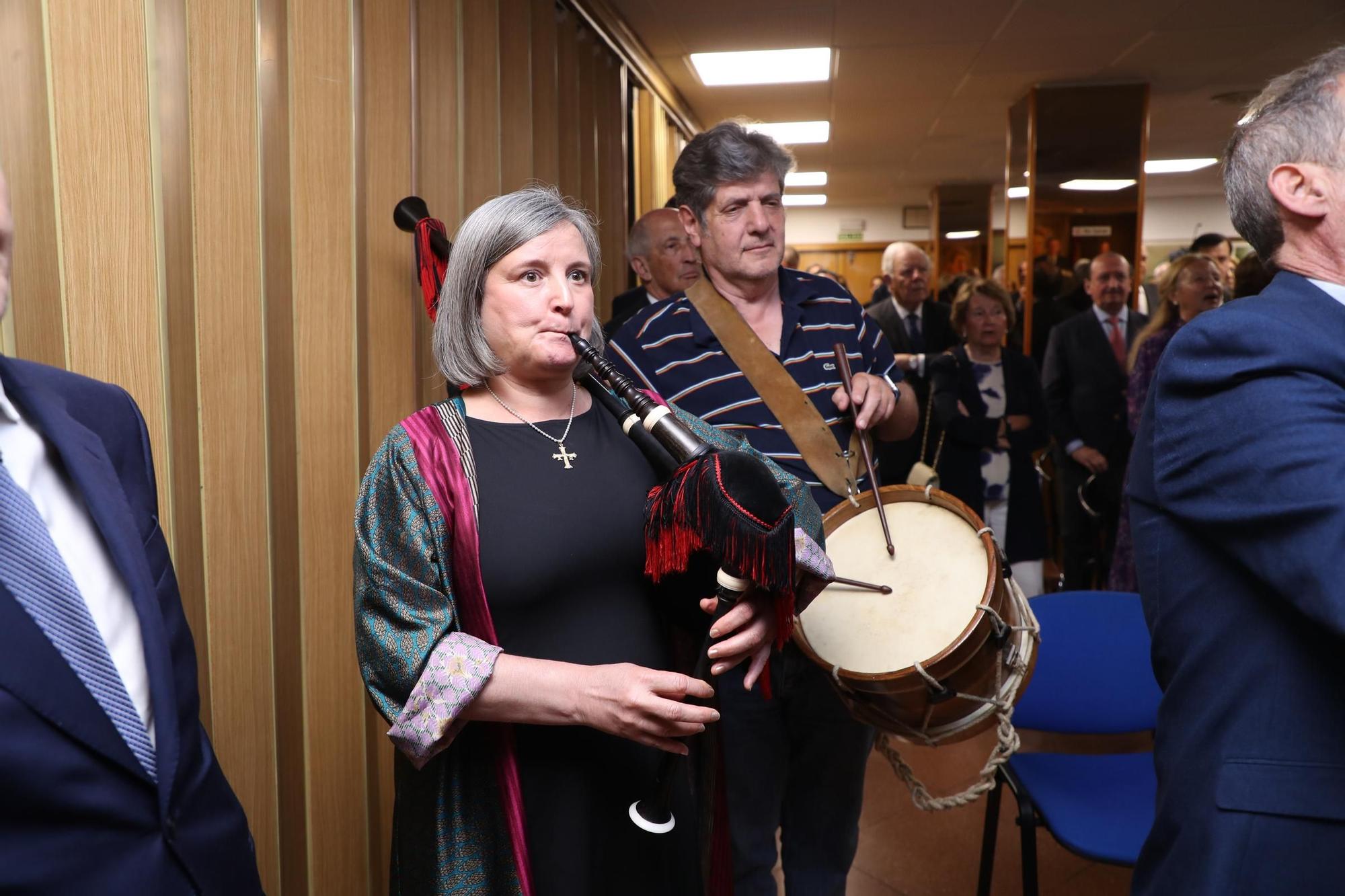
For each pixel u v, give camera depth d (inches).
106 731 28.8
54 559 28.8
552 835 46.3
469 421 48.9
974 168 362.9
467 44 87.4
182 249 52.5
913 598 62.5
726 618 45.9
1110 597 79.0
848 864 73.2
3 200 28.7
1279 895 37.2
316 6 63.7
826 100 243.1
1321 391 35.9
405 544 45.4
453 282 48.6
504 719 43.4
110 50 47.8
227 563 55.3
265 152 59.1
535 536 46.5
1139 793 72.5
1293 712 37.6
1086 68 216.2
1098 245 234.7
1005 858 96.4
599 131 145.5
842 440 72.1
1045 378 174.7
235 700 55.9
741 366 70.8
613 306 125.1
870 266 507.5
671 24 174.4
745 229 71.4
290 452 61.0
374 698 45.2
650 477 50.6
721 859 54.6
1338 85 39.0
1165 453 40.2
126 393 36.2
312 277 63.0
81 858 28.1
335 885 65.5
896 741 124.9
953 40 192.7
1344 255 39.0
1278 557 35.2
